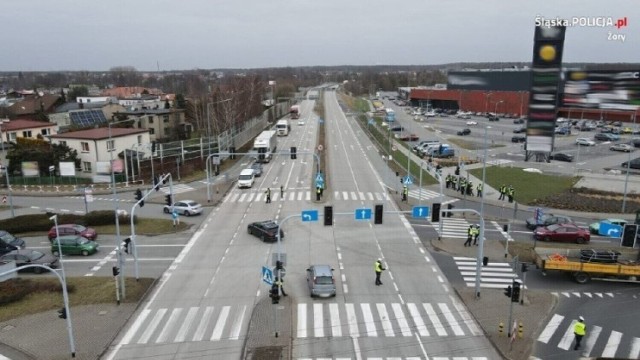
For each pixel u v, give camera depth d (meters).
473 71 154.50
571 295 31.05
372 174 69.75
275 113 144.12
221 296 30.83
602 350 24.67
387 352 24.41
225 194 58.28
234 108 96.69
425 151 84.12
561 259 32.88
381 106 153.50
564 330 26.58
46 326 27.23
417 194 58.34
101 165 63.28
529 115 73.25
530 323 27.25
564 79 93.88
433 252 38.53
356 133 114.00
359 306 29.31
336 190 60.00
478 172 70.06
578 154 82.25
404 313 28.48
